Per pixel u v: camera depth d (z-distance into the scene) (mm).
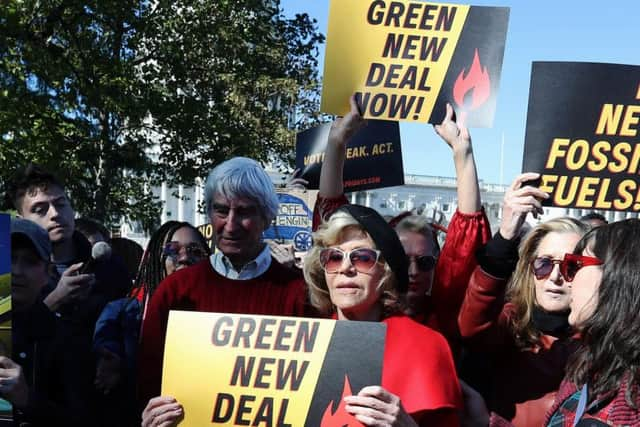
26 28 15438
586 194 3410
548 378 3029
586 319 2230
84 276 3373
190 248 4449
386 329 2463
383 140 6309
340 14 3701
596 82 3408
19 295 3115
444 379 2506
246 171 3375
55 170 15633
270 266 3477
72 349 3484
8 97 14664
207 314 2613
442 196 59594
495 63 3539
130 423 3520
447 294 3188
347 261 2695
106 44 17609
